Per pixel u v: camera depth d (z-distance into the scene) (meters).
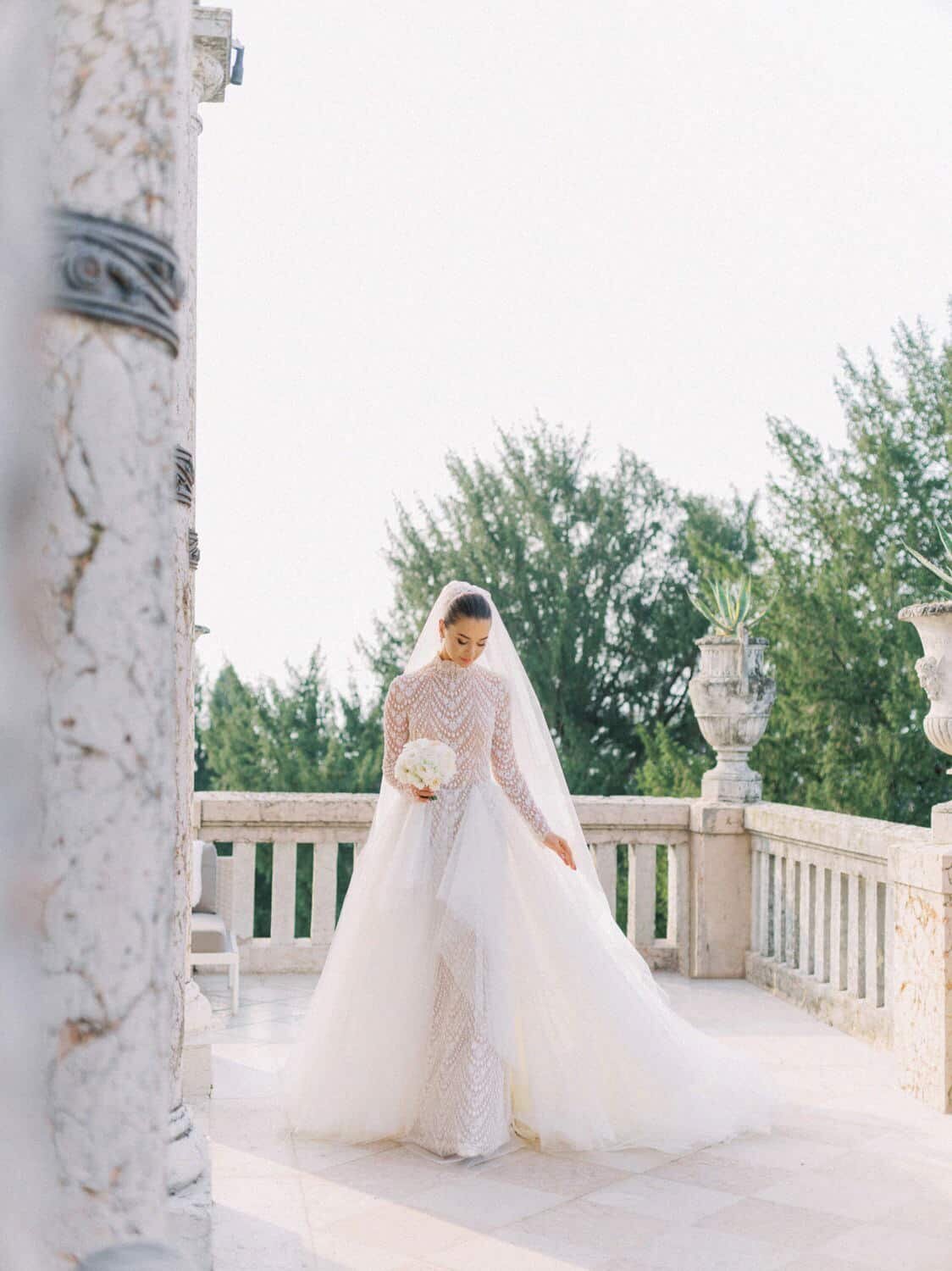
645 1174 3.88
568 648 25.95
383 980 4.14
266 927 25.22
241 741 28.58
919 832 5.66
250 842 7.56
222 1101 4.57
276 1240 3.13
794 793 21.33
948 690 5.14
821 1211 3.56
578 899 4.43
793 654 21.19
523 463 27.33
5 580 1.07
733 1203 3.62
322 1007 4.26
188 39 1.43
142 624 1.21
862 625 21.20
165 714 1.25
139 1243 1.19
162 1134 1.24
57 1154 1.16
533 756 4.60
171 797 1.26
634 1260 3.18
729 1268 3.14
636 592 26.69
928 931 4.76
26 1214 1.10
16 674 1.08
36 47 1.08
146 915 1.21
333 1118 4.11
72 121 1.24
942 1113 4.61
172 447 1.28
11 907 1.10
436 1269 3.11
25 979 1.11
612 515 26.72
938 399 21.97
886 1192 3.73
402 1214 3.49
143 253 1.24
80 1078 1.16
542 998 4.13
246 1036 5.71
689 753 24.47
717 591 7.96
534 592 26.58
